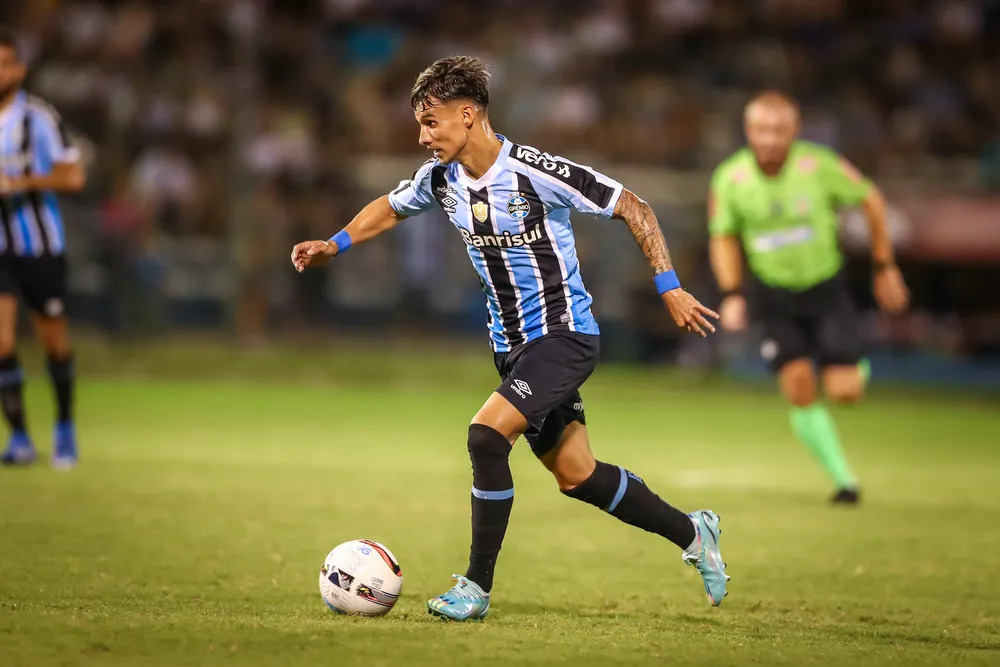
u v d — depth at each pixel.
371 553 16.78
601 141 72.44
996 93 78.12
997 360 66.19
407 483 32.00
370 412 50.38
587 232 64.06
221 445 38.66
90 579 18.91
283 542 23.05
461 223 17.34
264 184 65.12
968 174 71.50
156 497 27.81
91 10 72.25
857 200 31.22
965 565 23.08
